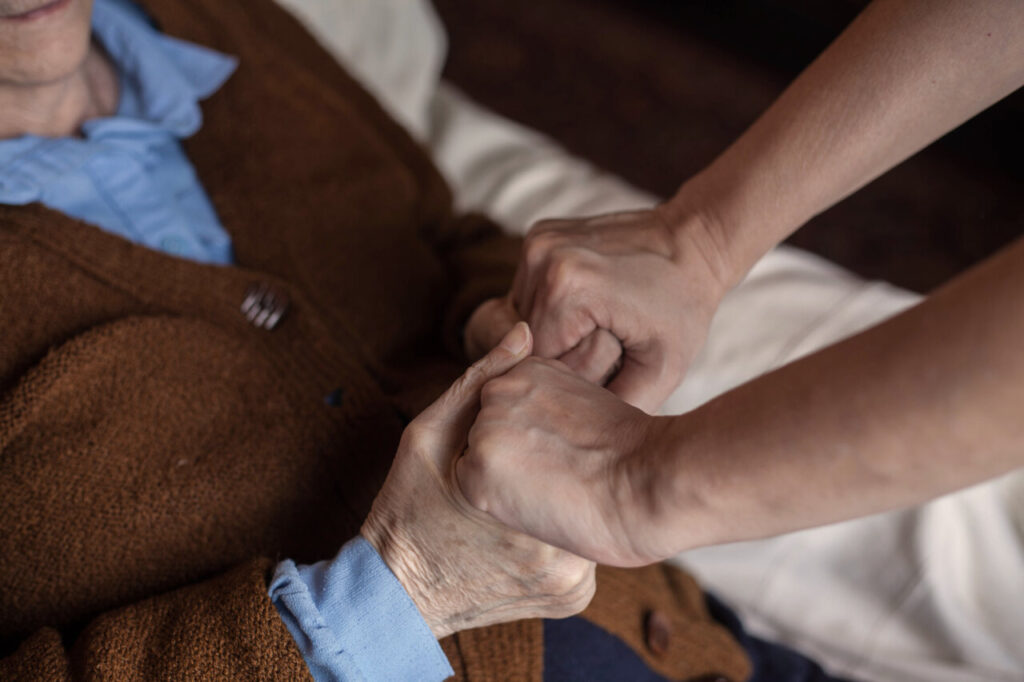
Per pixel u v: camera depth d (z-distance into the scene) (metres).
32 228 0.64
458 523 0.55
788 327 0.90
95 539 0.61
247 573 0.59
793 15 1.83
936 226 1.58
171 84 0.74
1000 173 1.69
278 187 0.75
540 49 1.82
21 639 0.62
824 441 0.43
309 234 0.75
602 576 0.70
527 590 0.56
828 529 0.84
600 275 0.60
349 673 0.57
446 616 0.59
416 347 0.79
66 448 0.61
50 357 0.62
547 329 0.61
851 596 0.83
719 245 0.62
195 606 0.58
